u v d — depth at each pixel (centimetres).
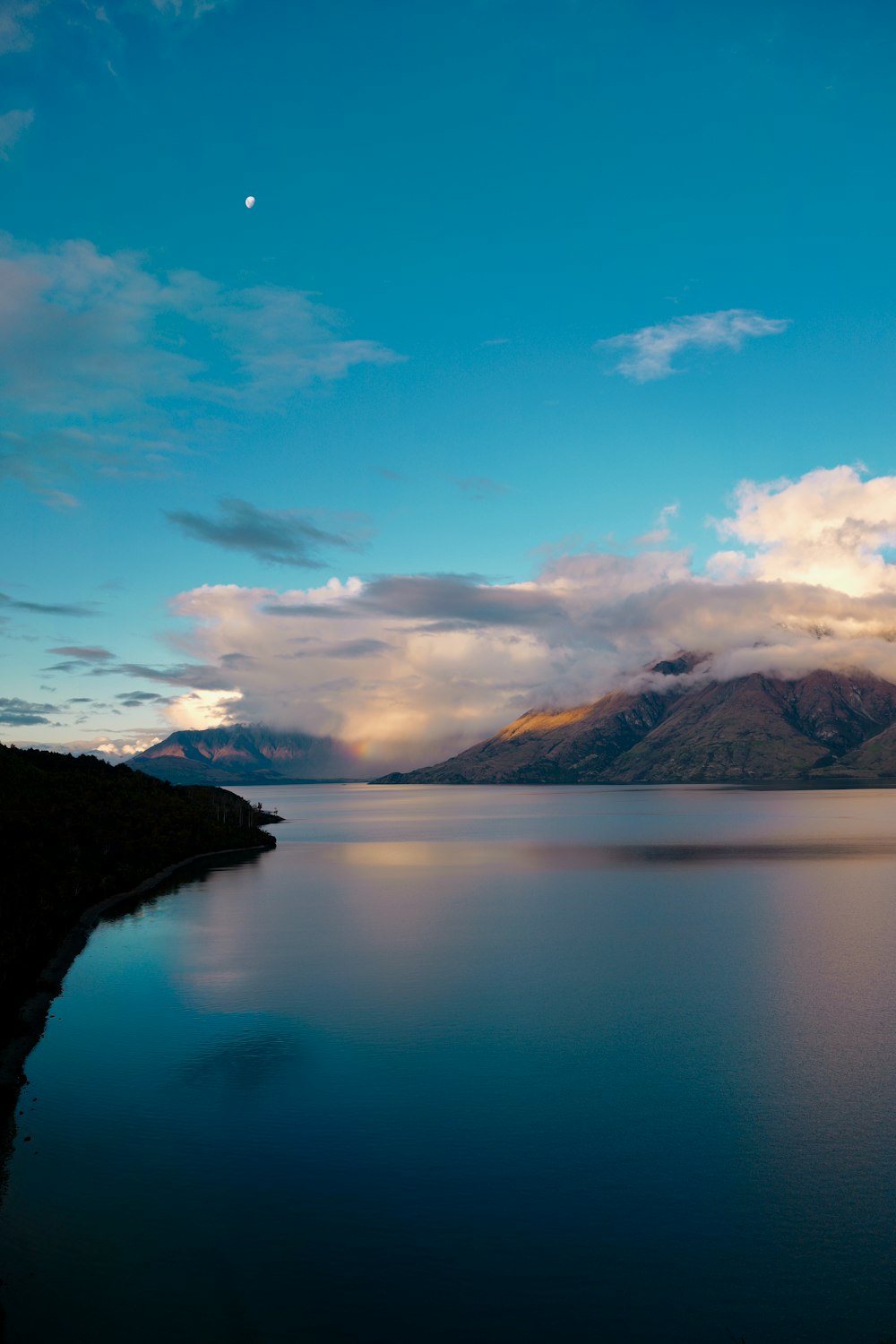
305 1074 5934
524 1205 4244
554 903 13800
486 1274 3691
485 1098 5525
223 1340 3253
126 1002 7819
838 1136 4978
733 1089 5672
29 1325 3322
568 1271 3731
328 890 15650
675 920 12019
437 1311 3444
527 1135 4994
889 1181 4475
